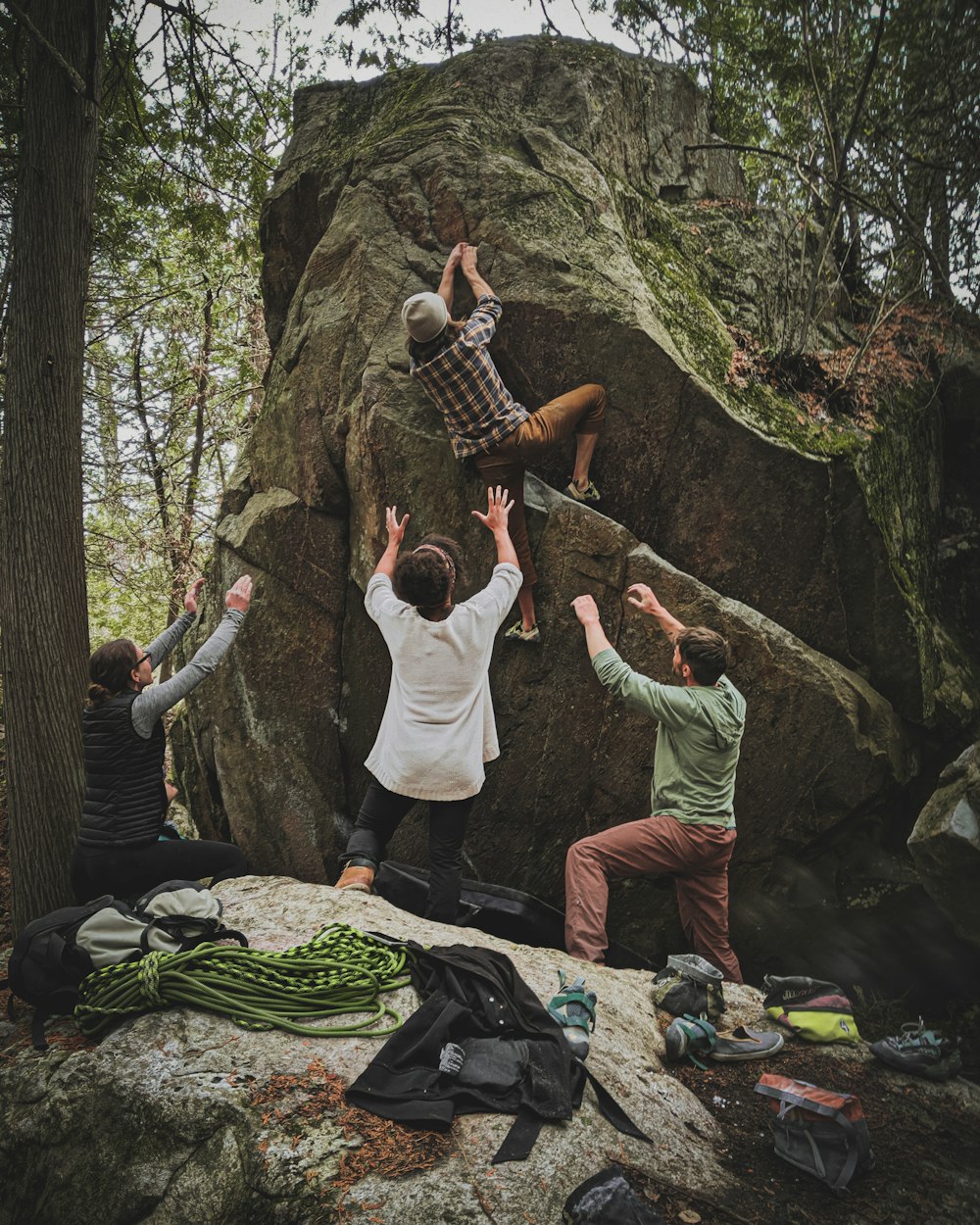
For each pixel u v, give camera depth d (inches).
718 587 187.0
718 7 217.3
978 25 172.2
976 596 219.9
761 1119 109.7
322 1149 89.0
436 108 199.3
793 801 184.2
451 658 141.6
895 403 207.2
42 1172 96.5
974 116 178.9
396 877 156.5
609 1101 100.8
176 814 222.2
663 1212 88.2
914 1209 94.4
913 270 209.3
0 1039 116.2
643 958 176.4
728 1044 121.9
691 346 187.5
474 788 143.2
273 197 222.8
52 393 179.9
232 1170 89.0
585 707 185.2
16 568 176.6
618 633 181.8
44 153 182.5
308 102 231.9
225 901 142.6
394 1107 93.4
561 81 206.5
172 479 444.1
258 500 207.8
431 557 139.3
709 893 156.8
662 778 156.3
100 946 117.1
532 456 166.2
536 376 181.8
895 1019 188.4
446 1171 87.1
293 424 200.7
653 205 217.9
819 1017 126.3
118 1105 97.0
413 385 182.4
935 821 151.5
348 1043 104.2
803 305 218.8
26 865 174.4
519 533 172.4
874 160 193.3
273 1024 105.6
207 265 369.1
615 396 179.9
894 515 194.2
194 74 251.4
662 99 229.3
